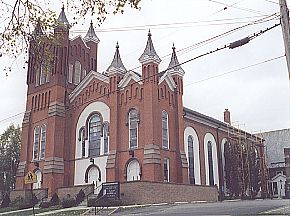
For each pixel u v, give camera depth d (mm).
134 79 40188
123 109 40375
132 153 38031
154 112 38219
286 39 11836
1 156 63719
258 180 56531
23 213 33344
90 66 50250
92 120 43250
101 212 28688
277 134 72250
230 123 63844
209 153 50219
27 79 48656
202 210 24172
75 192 38000
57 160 42594
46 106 45438
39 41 10531
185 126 46156
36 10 9938
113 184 33938
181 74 43094
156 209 27562
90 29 52125
